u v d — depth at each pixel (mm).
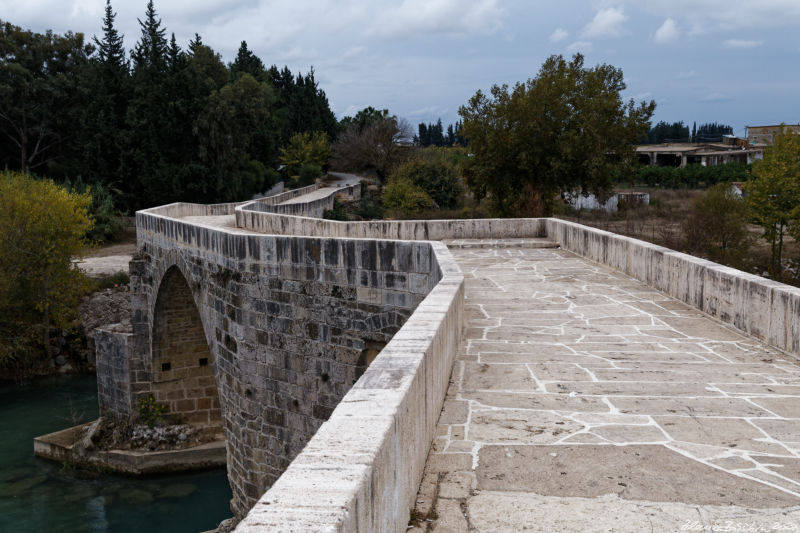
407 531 3826
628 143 42406
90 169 65500
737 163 74625
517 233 22141
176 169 66438
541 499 4262
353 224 22812
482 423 5707
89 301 42844
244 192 77000
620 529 3869
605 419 5824
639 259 13656
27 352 37844
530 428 5586
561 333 9281
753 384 6906
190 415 30438
